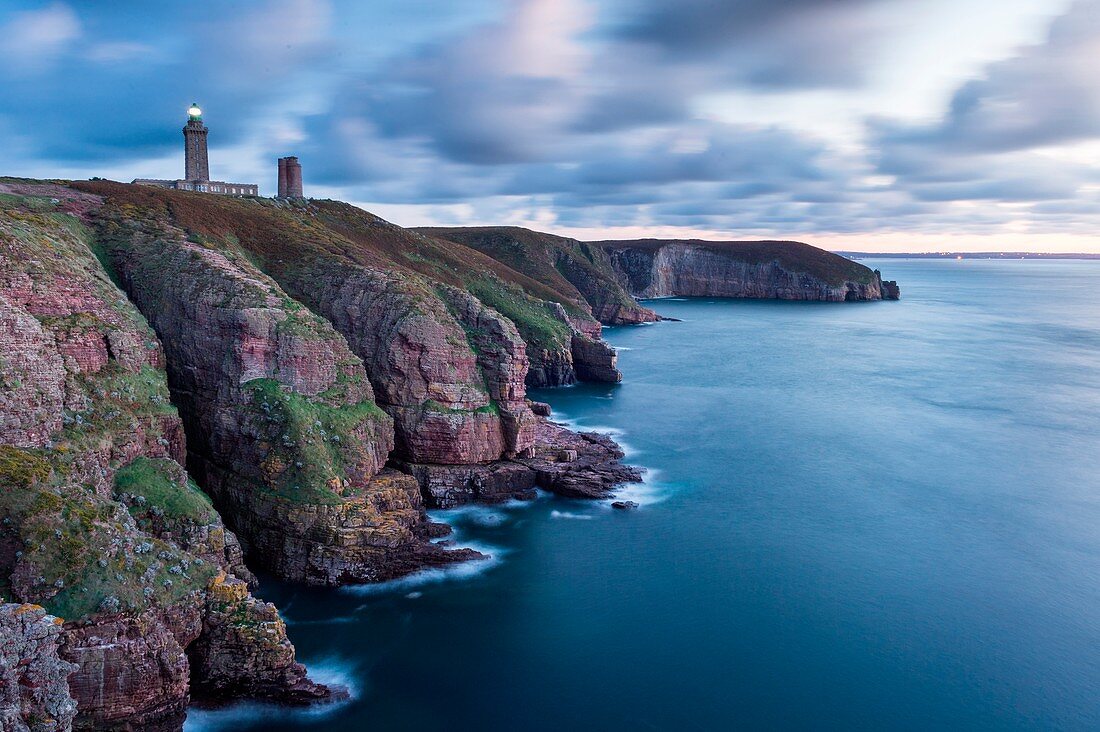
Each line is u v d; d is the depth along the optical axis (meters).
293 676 46.38
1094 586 65.56
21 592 37.69
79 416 51.19
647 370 163.75
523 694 48.81
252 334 65.62
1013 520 79.81
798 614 59.94
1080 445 108.12
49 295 55.44
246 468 63.44
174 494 51.91
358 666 51.00
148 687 39.09
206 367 67.38
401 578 63.03
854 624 58.72
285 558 60.34
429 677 50.19
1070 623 59.53
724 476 91.94
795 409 128.00
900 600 62.50
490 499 80.50
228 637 44.56
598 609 59.78
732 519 78.44
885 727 46.88
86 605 38.41
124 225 82.56
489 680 50.19
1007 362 179.50
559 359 144.75
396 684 49.28
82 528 41.12
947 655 54.84
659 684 50.44
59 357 51.91
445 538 70.62
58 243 65.12
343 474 64.50
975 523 78.88
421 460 80.31
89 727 37.84
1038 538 75.38
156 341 65.38
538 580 64.12
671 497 84.38
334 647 53.00
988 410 129.12
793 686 50.75
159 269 74.38
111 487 50.19
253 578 55.88
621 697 48.94
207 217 95.06
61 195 86.50
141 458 53.84
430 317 82.06
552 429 105.19
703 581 64.88
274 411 64.12
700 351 191.50
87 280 61.50
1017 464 99.00
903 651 55.19
